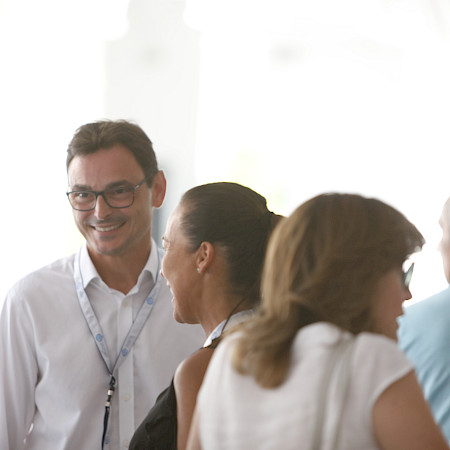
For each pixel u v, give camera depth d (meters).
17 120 14.51
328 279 2.60
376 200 2.75
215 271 3.61
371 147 16.78
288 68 16.39
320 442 2.37
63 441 4.85
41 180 14.48
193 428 2.87
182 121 16.09
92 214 4.79
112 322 5.02
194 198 3.70
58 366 4.87
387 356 2.46
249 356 2.62
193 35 15.75
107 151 4.75
